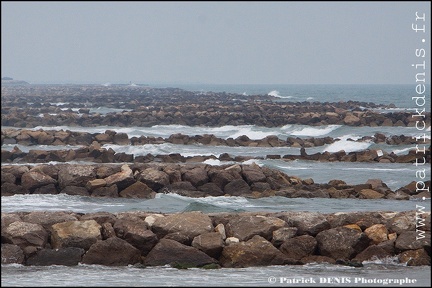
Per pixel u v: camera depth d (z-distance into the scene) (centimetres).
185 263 5634
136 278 5209
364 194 9431
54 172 9550
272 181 9744
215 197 9212
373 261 5759
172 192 9375
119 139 17075
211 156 13138
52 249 5731
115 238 5725
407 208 8550
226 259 5691
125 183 9300
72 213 6212
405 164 13175
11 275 5322
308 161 13325
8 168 9588
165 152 15550
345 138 18812
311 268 5559
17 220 5988
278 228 5906
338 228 5881
